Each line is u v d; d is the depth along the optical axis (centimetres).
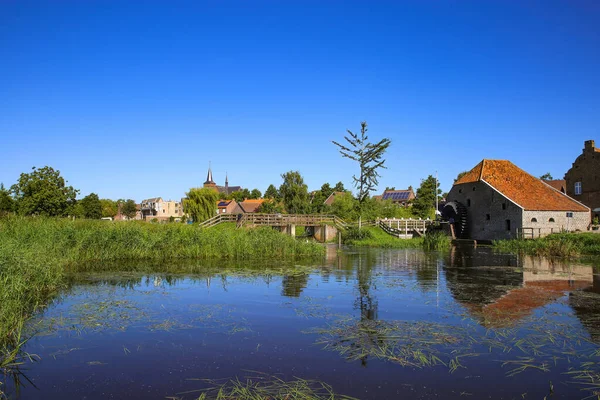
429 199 6762
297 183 6312
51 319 1016
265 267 2011
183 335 911
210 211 5166
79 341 867
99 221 2634
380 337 898
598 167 4606
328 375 698
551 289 1478
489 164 4694
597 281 1664
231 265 2066
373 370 721
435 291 1430
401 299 1292
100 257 2122
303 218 4222
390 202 6806
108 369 721
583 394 641
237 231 2688
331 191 9588
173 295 1323
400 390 645
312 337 898
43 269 1396
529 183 4447
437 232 4634
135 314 1077
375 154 4750
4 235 1805
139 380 676
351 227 4331
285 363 750
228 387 648
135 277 1659
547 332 939
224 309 1143
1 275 1178
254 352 805
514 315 1095
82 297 1274
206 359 769
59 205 4750
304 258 2492
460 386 662
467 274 1856
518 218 3972
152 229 2531
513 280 1686
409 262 2353
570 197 4575
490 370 728
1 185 3788
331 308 1166
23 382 672
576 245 2958
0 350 799
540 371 727
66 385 659
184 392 632
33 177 4769
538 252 2852
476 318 1062
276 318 1053
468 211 4709
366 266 2134
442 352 812
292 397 613
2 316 920
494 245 3784
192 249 2342
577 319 1057
